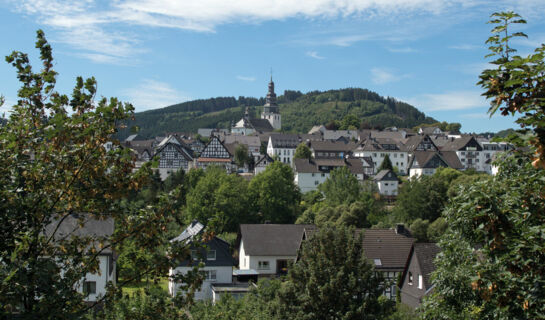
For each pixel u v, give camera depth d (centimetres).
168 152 14312
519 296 1067
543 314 1060
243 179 10856
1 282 969
